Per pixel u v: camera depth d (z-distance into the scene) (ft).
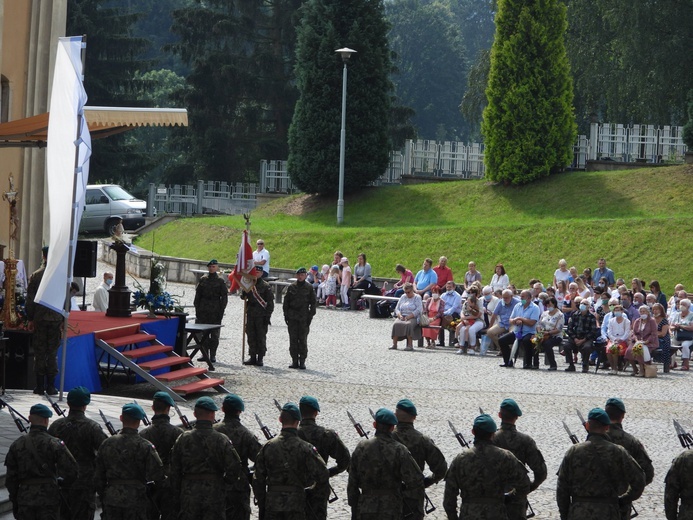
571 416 78.43
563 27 183.52
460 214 181.16
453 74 406.41
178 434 46.03
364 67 197.26
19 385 75.66
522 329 104.06
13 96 110.22
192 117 257.75
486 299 116.47
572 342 103.24
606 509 42.52
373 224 184.55
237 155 266.57
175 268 179.32
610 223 159.43
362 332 127.24
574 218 167.84
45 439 42.45
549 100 182.19
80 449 44.98
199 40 261.44
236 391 83.87
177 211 230.27
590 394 88.63
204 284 97.09
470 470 42.24
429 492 57.31
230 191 236.63
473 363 105.70
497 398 84.94
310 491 43.80
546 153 181.57
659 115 212.43
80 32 259.80
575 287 120.78
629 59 208.03
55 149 69.87
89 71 266.98
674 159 187.93
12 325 75.92
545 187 180.45
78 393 45.50
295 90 259.80
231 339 114.42
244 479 45.42
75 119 69.67
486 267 158.81
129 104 271.90
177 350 90.53
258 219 200.03
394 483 42.96
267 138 262.47
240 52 268.00
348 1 199.21
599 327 111.24
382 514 42.75
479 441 42.57
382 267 165.48
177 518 43.68
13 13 109.40
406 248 167.73
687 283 144.56
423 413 77.30
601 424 43.04
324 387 87.04
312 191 200.64
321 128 197.16
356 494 43.47
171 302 90.53
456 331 114.11
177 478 43.42
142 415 43.32
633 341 101.35
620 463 42.47
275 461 43.24
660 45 207.21
